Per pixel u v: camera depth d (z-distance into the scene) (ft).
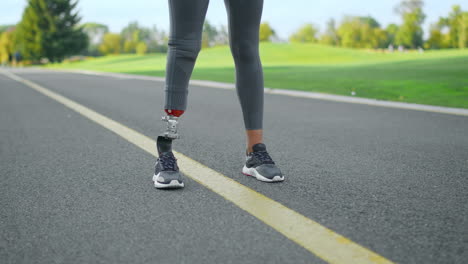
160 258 4.16
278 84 31.58
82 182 6.96
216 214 5.37
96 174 7.46
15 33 258.98
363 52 143.43
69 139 11.02
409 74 35.78
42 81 41.01
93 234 4.78
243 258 4.12
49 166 8.13
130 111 17.12
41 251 4.36
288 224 5.00
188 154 9.06
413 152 9.27
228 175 7.29
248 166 7.19
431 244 4.39
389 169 7.73
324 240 4.53
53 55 206.80
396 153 9.17
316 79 35.19
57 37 204.95
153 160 8.54
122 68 85.92
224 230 4.84
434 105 18.39
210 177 7.15
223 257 4.15
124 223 5.10
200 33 6.73
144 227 4.97
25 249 4.41
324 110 17.22
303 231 4.78
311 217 5.22
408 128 12.67
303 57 120.67
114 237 4.68
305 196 6.08
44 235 4.77
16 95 25.12
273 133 11.93
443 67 43.45
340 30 303.27
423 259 4.06
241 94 7.08
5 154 9.28
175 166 6.63
